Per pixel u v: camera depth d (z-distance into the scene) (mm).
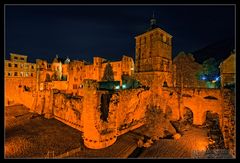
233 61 36375
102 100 35844
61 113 45344
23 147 29625
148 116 39000
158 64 43156
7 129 38688
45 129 38875
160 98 42938
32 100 57375
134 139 31375
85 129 31219
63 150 28516
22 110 55812
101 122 30016
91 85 30484
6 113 51969
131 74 58719
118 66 57812
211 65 57188
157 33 43469
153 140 30391
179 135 31172
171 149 26500
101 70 61312
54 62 74188
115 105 32531
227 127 28750
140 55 48156
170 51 48656
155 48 43781
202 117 37875
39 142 31828
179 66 55062
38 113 52219
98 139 29094
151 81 43500
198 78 55531
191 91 39219
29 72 72375
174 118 41344
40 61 68938
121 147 28922
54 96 49125
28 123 43094
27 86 67000
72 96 46719
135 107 38531
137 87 43688
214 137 30422
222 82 38344
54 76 72938
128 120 36375
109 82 57656
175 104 41344
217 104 35250
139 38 48688
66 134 35969
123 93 35562
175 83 50906
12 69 67000
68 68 65688
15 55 68188
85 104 31438
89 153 27250
